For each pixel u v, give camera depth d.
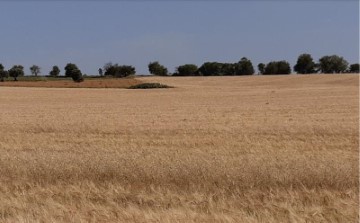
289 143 16.17
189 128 21.41
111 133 19.88
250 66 147.00
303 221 6.71
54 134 19.61
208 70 147.62
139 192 8.34
